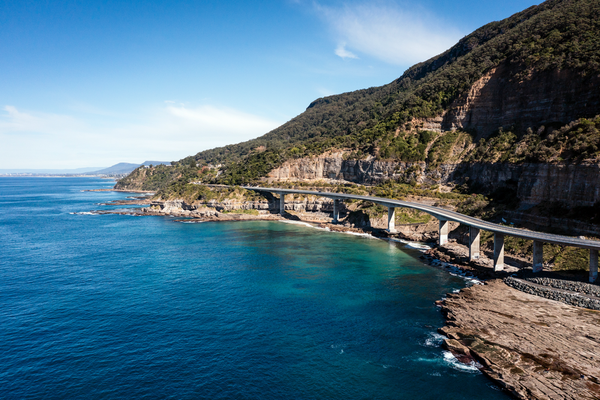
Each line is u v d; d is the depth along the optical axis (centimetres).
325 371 4659
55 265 9288
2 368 4666
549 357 4691
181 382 4425
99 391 4250
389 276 8481
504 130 15125
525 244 8950
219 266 9250
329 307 6606
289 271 8838
